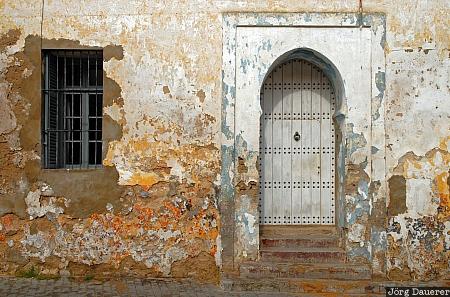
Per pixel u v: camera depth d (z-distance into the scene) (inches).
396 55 360.8
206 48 360.5
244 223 358.9
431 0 361.7
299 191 393.7
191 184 359.3
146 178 359.3
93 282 352.2
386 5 362.0
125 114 359.6
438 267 358.0
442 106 360.2
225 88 359.6
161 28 360.2
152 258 358.6
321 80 393.4
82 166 376.8
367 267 356.8
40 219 359.6
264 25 360.2
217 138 359.9
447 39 361.1
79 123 377.1
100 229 358.6
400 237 359.3
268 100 393.1
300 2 361.1
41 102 361.7
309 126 393.7
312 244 370.0
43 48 359.9
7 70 361.1
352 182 360.5
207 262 358.3
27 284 344.8
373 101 360.2
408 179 359.3
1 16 361.1
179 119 360.2
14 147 361.1
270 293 340.2
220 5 361.1
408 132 360.2
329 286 343.9
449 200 359.3
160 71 360.2
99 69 374.0
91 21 360.2
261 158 392.5
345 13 360.5
